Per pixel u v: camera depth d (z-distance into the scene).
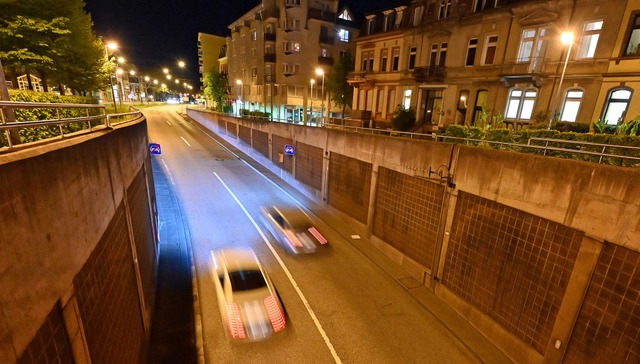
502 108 18.33
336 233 13.77
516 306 7.23
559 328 6.30
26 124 3.11
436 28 21.56
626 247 5.30
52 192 2.89
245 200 17.36
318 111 45.09
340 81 35.47
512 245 7.31
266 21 43.59
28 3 12.47
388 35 25.27
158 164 23.58
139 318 6.29
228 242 12.25
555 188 6.34
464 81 20.22
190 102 113.69
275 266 10.77
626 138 8.46
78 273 3.46
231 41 55.88
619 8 13.80
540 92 16.66
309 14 41.31
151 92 100.69
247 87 50.81
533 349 6.82
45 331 2.66
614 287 5.49
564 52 15.66
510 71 17.61
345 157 14.68
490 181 7.76
